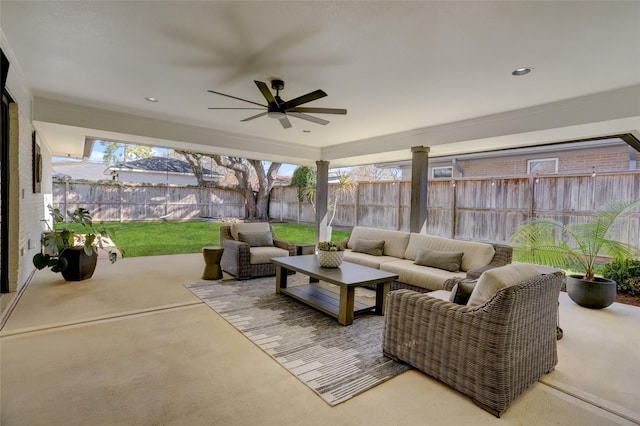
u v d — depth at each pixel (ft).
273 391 7.14
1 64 8.07
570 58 9.48
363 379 7.70
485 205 22.86
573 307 13.41
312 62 10.12
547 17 7.45
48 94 13.93
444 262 13.80
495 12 7.30
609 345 9.90
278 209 47.78
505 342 6.49
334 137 21.33
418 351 7.98
